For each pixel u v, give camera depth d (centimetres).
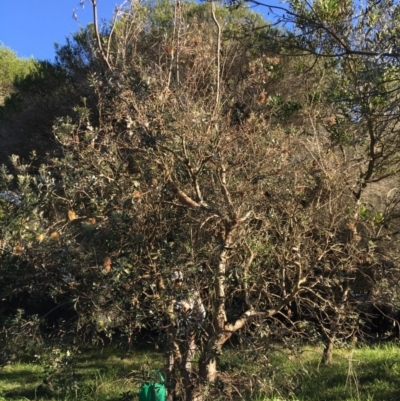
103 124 495
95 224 429
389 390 675
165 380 472
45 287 440
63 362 437
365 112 557
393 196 746
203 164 459
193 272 426
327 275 578
